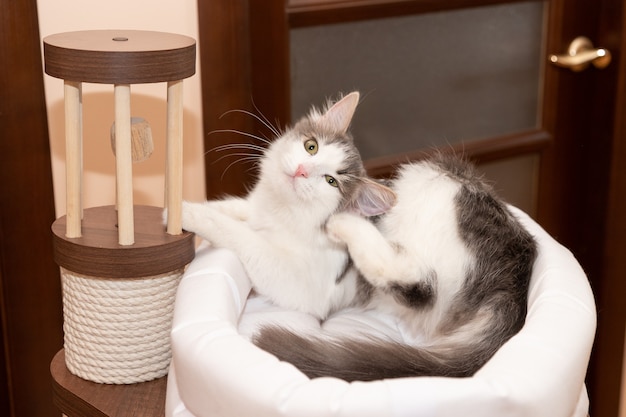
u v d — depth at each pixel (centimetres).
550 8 197
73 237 115
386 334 127
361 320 137
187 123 167
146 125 118
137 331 117
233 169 172
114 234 117
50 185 153
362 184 136
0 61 142
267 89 170
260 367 94
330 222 134
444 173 142
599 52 202
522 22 197
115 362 118
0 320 155
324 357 102
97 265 112
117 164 111
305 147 138
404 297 132
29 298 156
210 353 97
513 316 121
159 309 118
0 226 150
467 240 132
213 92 165
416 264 131
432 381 90
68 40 109
